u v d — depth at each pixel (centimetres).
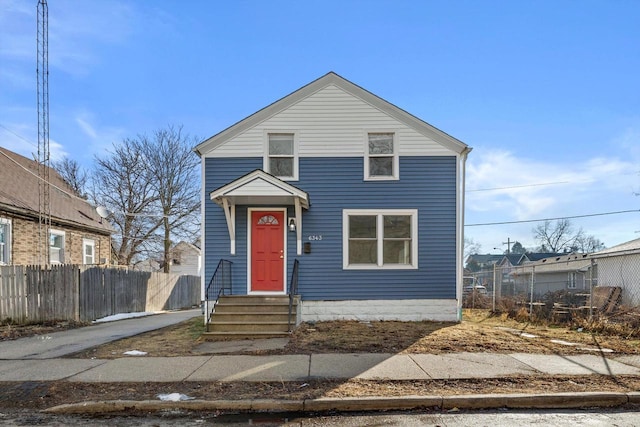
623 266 2145
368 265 1212
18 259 1507
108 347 868
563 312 1278
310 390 566
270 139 1242
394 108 1236
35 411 522
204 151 1227
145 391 571
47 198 1720
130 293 1697
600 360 723
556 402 534
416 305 1202
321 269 1205
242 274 1195
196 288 2755
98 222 2159
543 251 6788
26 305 1227
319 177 1226
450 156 1236
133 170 3145
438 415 505
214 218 1213
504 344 860
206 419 497
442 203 1228
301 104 1245
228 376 633
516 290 2242
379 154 1238
